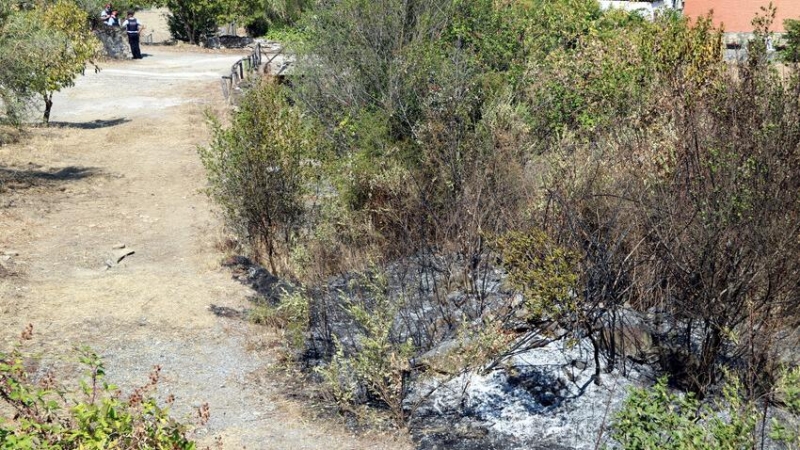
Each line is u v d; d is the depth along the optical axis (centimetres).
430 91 1357
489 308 927
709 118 917
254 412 737
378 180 1177
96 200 1375
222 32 3988
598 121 1265
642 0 2812
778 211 790
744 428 546
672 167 884
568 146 1136
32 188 1388
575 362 807
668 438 566
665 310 877
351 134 1441
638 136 1017
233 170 1106
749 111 865
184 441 473
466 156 1134
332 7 1658
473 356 787
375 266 1005
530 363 804
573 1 1762
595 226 898
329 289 1036
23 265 1020
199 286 1014
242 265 1093
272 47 3441
